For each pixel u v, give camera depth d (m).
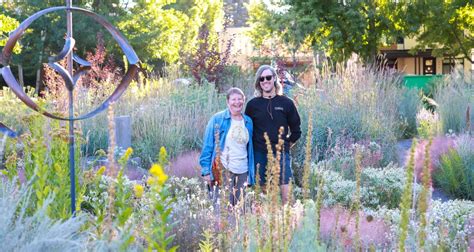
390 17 25.83
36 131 4.36
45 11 4.16
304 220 3.62
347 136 10.10
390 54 37.31
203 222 4.86
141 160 10.04
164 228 2.92
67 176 4.35
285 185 6.37
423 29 28.47
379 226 5.06
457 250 4.66
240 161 6.33
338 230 4.70
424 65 37.78
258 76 6.56
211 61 14.70
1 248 2.97
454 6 25.52
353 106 10.61
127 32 31.69
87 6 31.62
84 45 30.88
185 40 40.66
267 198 3.07
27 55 30.84
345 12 24.59
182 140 10.66
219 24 45.94
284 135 6.53
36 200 4.18
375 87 11.91
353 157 8.78
